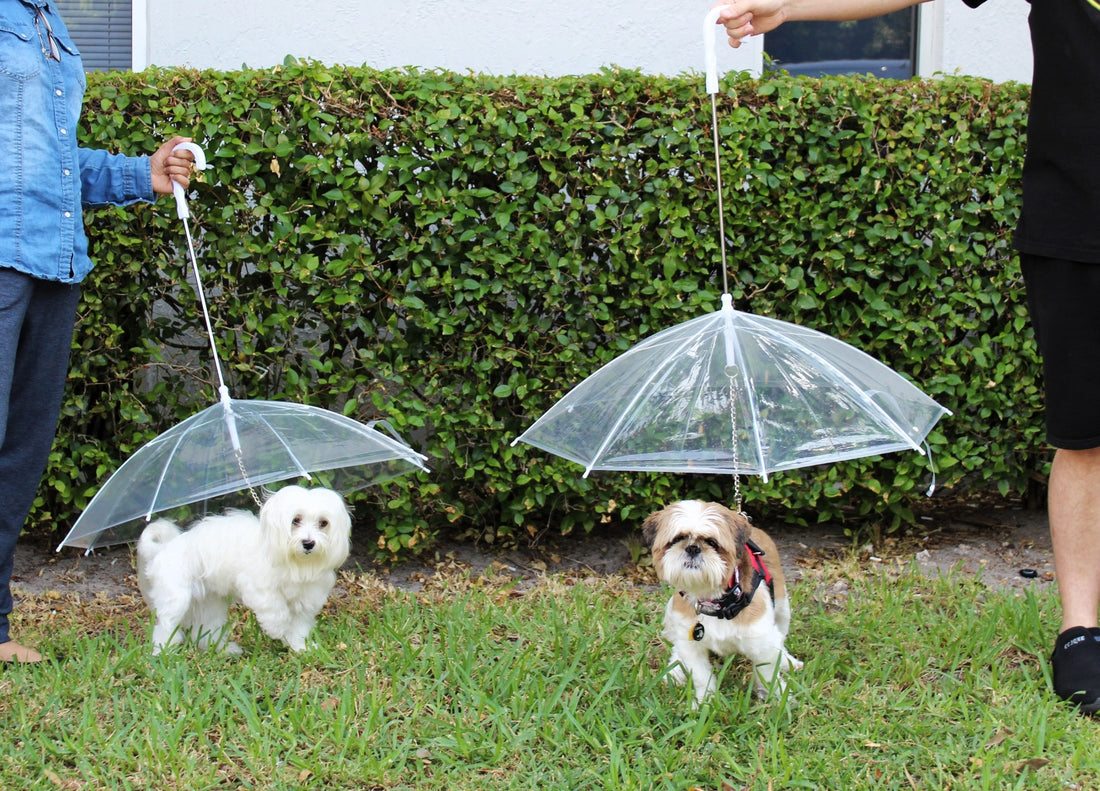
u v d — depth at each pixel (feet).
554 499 15.87
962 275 16.01
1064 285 10.74
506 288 15.11
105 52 19.98
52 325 11.53
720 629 10.41
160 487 11.94
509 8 19.77
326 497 11.77
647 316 15.51
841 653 12.09
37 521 15.58
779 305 15.79
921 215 15.58
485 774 9.57
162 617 11.93
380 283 14.98
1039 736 9.87
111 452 15.74
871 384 11.20
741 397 10.98
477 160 14.75
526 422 15.49
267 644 12.60
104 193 12.49
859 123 15.35
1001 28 20.35
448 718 10.46
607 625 13.11
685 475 15.99
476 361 15.52
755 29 11.25
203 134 14.48
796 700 10.81
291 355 15.38
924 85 15.47
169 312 16.28
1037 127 10.86
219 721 10.42
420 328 15.39
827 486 15.84
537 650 12.14
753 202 15.24
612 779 9.20
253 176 14.71
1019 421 16.22
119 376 15.16
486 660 11.93
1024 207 11.11
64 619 13.61
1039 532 17.13
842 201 15.37
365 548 16.52
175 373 15.87
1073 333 10.79
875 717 10.51
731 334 11.12
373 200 14.66
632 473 15.61
